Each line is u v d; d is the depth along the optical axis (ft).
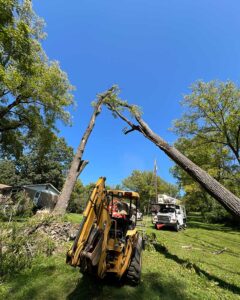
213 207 93.45
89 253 11.91
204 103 59.11
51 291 13.71
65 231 25.18
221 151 68.33
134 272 15.84
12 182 114.42
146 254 25.58
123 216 20.24
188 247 33.83
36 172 120.57
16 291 13.43
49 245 20.06
